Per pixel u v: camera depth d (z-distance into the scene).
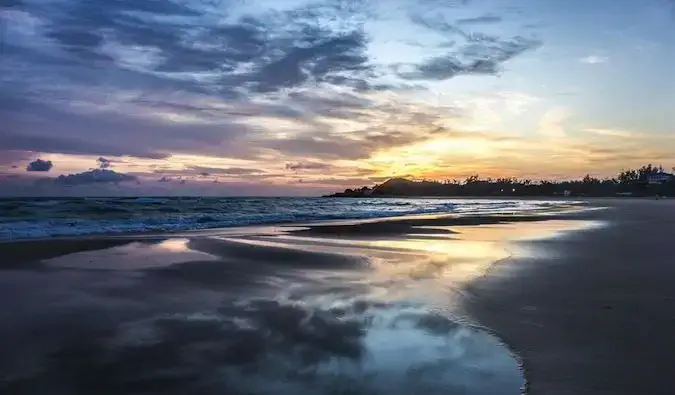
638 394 4.58
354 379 5.24
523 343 6.12
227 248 16.70
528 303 8.20
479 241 19.06
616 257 13.64
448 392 4.86
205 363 5.75
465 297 8.75
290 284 10.45
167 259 14.08
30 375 5.38
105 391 4.98
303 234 22.69
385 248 16.78
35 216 33.81
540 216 40.91
